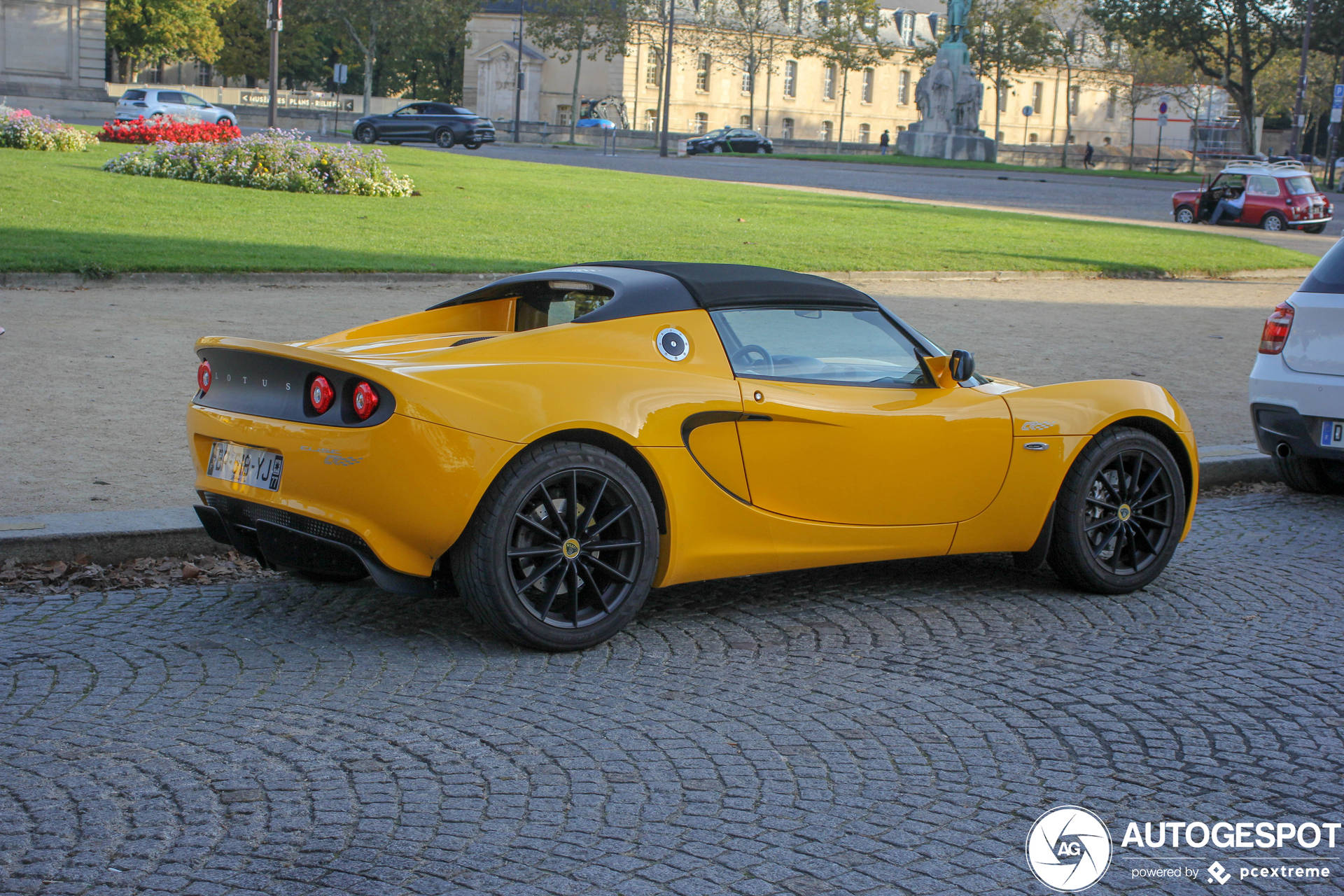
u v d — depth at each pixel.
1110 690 4.34
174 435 7.36
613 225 22.06
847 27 87.81
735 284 4.95
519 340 4.50
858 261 18.44
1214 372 11.24
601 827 3.18
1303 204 31.56
